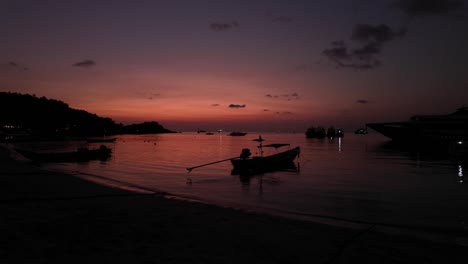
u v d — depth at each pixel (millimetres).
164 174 29750
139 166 37781
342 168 35594
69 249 5535
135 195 12383
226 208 9883
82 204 9820
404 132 89875
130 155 59438
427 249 6031
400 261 5387
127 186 16594
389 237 6816
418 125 79438
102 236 6402
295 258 5438
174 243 6078
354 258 5492
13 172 18969
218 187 21906
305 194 18891
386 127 93250
